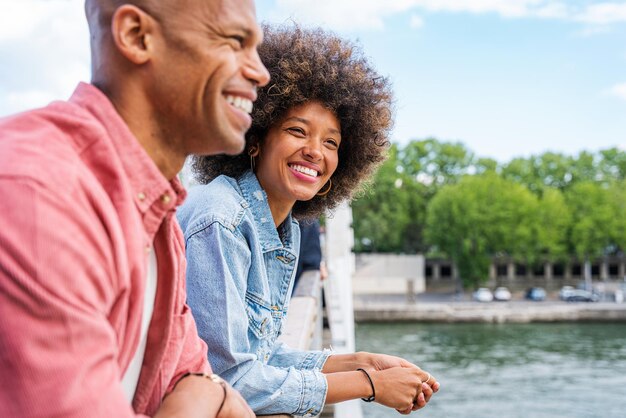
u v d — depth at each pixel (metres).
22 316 0.75
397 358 2.04
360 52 2.16
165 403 1.15
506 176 73.50
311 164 2.00
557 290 69.75
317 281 4.78
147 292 1.09
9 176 0.79
